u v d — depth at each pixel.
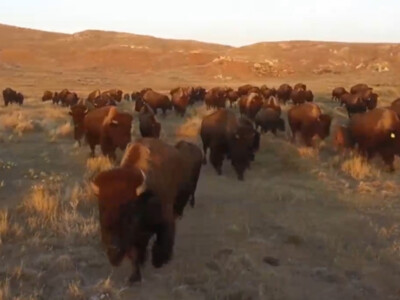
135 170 6.08
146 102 30.97
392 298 6.88
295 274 7.49
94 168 14.00
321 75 100.88
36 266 7.42
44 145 18.19
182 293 6.73
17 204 10.38
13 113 27.64
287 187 12.38
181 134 20.94
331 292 6.98
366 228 9.45
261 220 9.87
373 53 114.06
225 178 13.41
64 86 71.25
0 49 138.50
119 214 5.85
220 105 35.22
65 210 9.68
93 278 7.13
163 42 167.00
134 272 6.95
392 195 11.78
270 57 111.50
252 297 6.72
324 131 17.81
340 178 13.43
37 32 182.38
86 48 145.50
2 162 14.44
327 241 8.68
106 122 14.97
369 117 14.84
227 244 8.54
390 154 14.42
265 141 17.66
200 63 129.25
